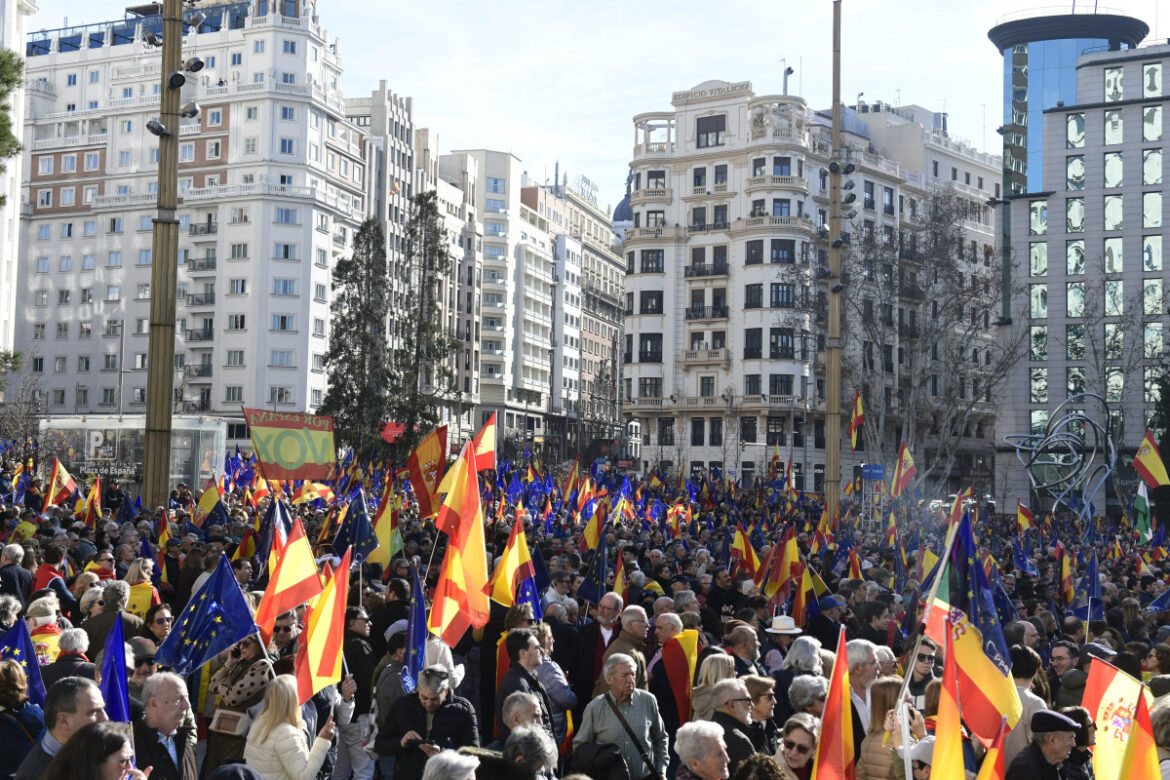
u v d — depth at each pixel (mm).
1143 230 89188
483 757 7398
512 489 31641
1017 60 94938
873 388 68562
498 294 137375
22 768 6523
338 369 72500
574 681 12250
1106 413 73375
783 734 8055
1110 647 13164
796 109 104188
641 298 108188
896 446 104250
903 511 31484
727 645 12148
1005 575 24656
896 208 111688
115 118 107500
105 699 7309
